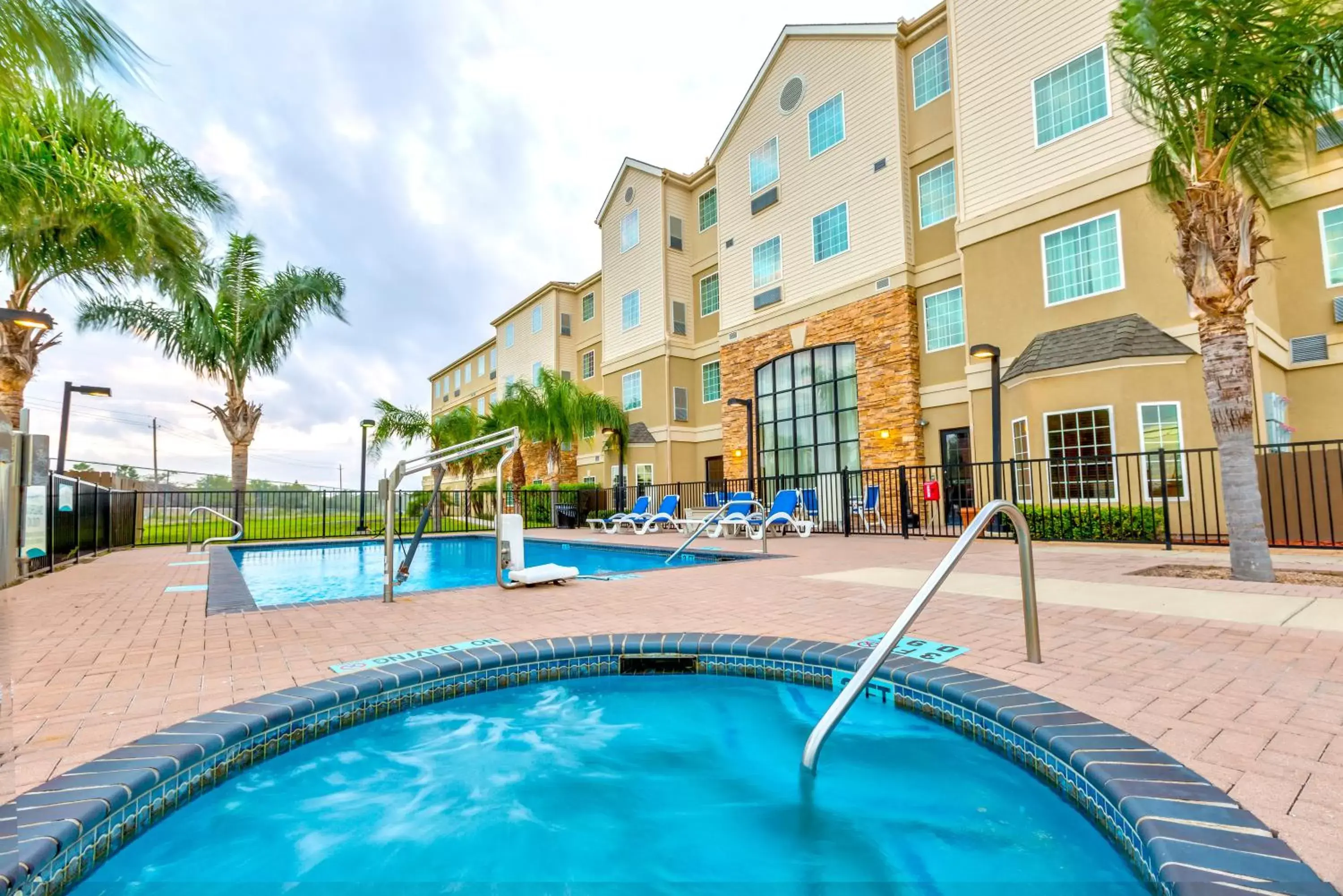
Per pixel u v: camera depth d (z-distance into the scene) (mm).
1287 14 4547
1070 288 11000
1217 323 5473
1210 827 1500
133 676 3014
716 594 5297
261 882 1972
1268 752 1928
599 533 14492
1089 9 10891
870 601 4789
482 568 10320
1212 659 2924
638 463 21094
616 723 3176
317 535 15680
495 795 2508
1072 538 8836
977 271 12336
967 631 3639
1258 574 5160
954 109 12805
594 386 24875
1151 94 5391
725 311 18875
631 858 2078
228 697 2680
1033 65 11594
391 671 3057
